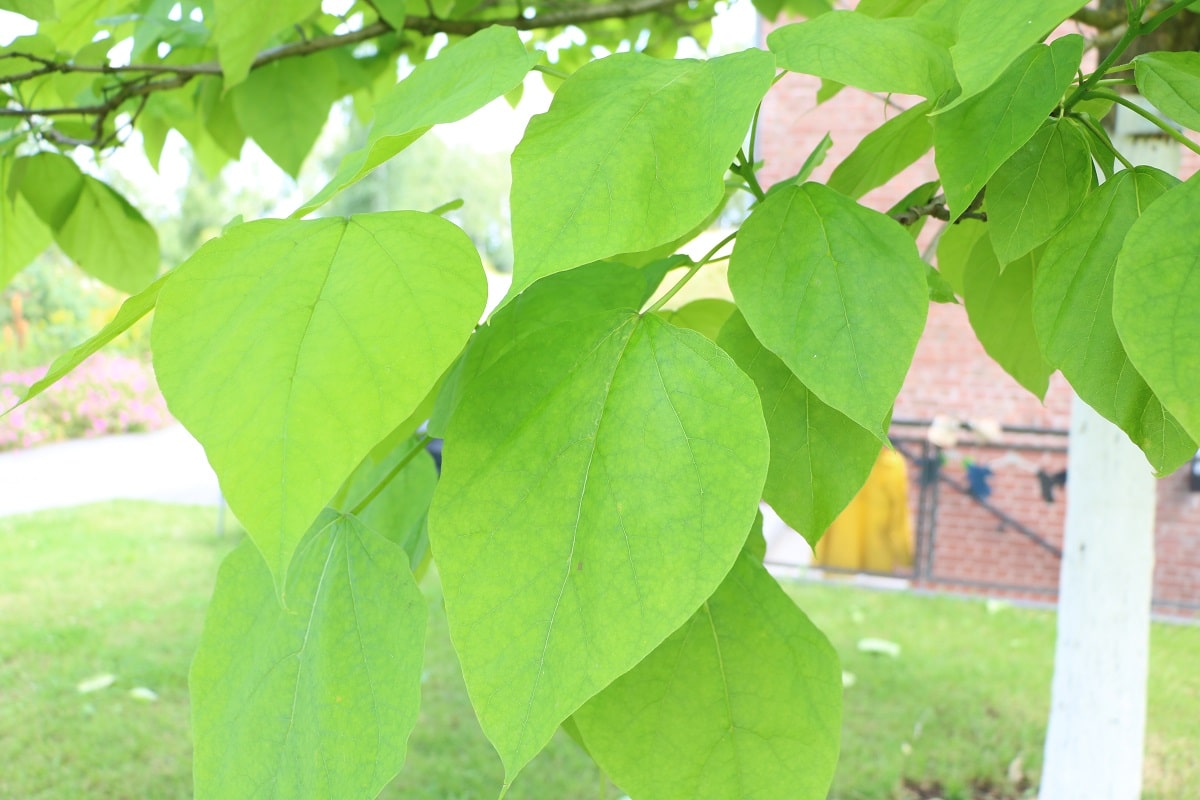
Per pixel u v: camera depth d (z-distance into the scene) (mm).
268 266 429
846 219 492
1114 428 2367
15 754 3248
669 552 404
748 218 504
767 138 5578
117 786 3051
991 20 443
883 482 5570
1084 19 1064
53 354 13086
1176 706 3764
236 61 1127
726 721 512
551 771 3160
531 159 442
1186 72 491
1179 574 5289
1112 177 510
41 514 7188
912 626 4762
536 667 397
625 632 393
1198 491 5258
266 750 491
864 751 3275
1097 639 2412
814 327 472
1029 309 695
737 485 409
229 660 528
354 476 741
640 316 468
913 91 449
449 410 576
